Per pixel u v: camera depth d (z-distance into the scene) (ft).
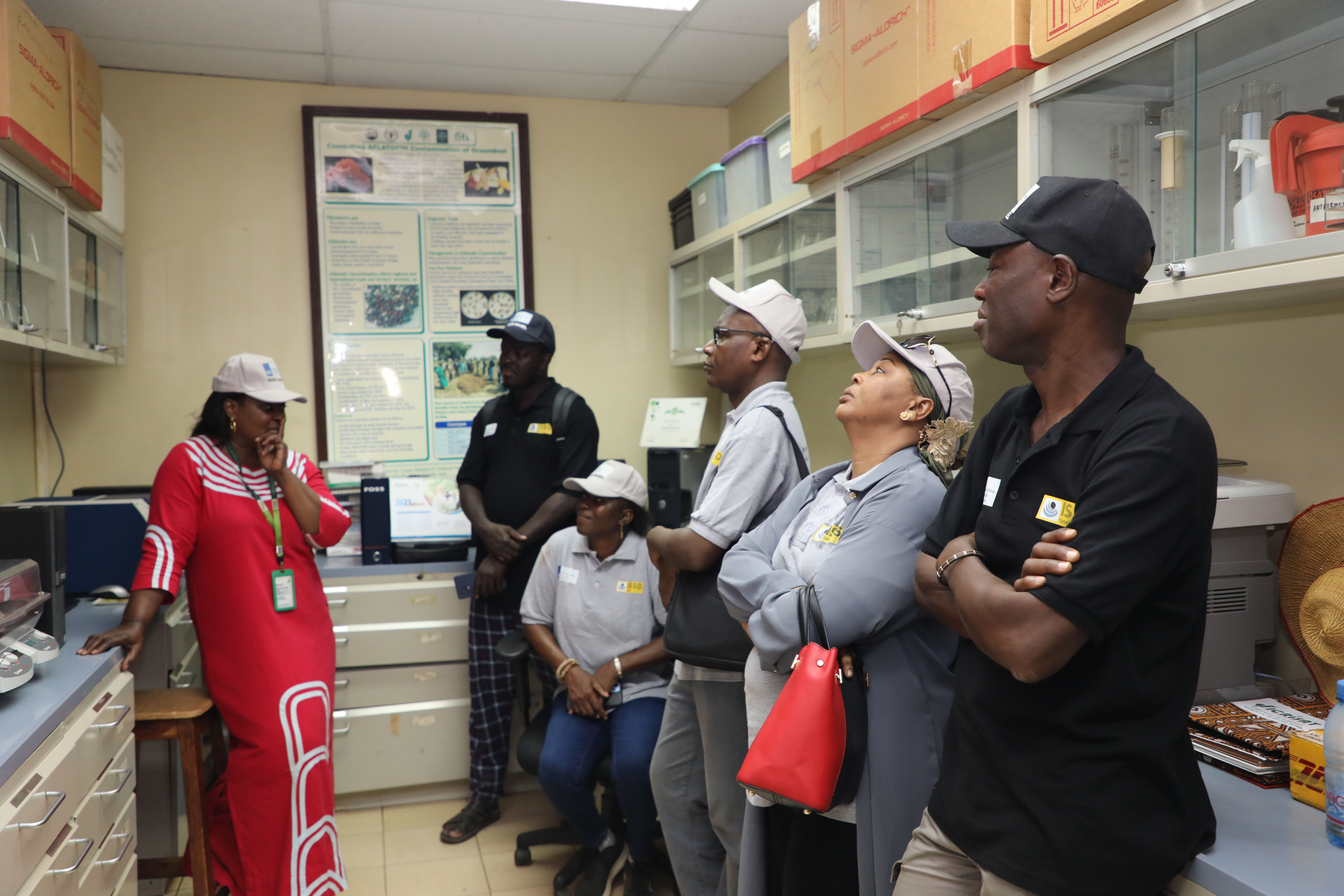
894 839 4.29
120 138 10.41
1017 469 3.41
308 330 11.75
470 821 9.23
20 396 10.30
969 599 3.32
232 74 11.28
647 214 12.90
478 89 12.07
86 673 5.50
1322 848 3.33
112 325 10.34
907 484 4.53
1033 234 3.29
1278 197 4.15
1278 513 4.91
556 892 7.95
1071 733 3.17
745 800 5.85
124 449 11.08
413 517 10.57
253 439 7.09
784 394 6.18
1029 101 5.54
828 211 8.24
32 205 7.55
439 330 12.10
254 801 6.80
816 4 7.82
